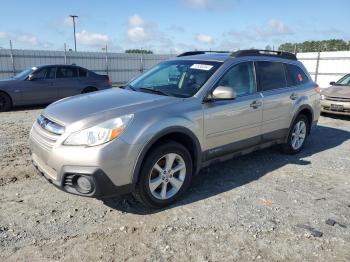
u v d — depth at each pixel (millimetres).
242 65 4898
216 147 4465
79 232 3404
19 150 6043
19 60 21688
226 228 3545
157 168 3801
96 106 3848
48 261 2945
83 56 24234
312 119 6297
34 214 3725
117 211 3850
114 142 3412
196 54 5539
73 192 3504
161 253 3102
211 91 4324
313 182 4887
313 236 3445
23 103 11711
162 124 3729
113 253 3082
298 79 5988
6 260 2938
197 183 4715
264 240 3352
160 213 3832
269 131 5320
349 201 4285
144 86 4801
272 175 5105
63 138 3469
